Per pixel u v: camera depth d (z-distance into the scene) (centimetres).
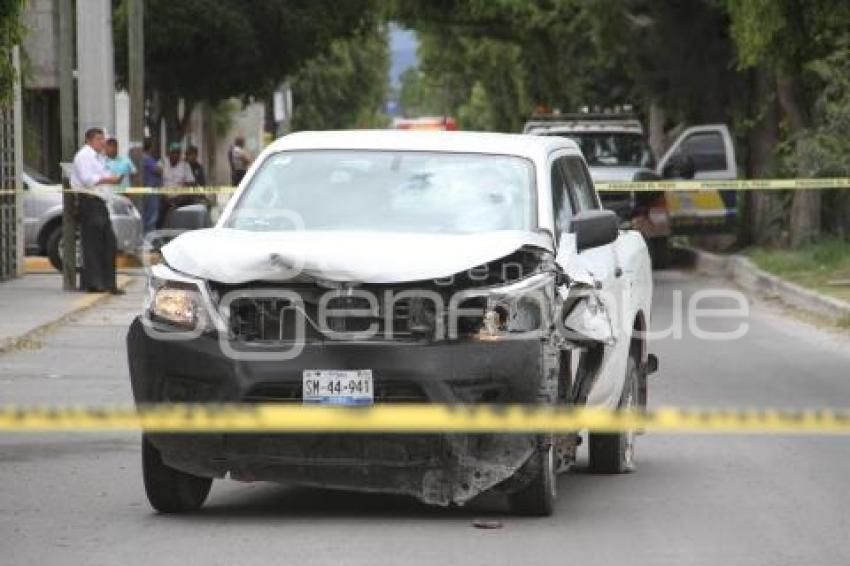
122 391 3503
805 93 6781
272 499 2377
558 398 2189
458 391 2048
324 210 2373
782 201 7831
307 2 10475
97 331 4719
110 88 6850
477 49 15612
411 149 2459
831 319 5109
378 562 1936
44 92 9638
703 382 3691
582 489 2464
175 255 2173
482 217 2347
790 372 3884
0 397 3391
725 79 8075
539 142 2522
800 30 5788
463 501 2097
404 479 2080
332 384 2048
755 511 2278
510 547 2022
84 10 6775
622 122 7300
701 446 2867
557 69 11594
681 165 7419
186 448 2086
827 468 2628
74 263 5878
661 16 7969
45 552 2003
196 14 9944
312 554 1980
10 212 6469
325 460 2059
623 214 6838
